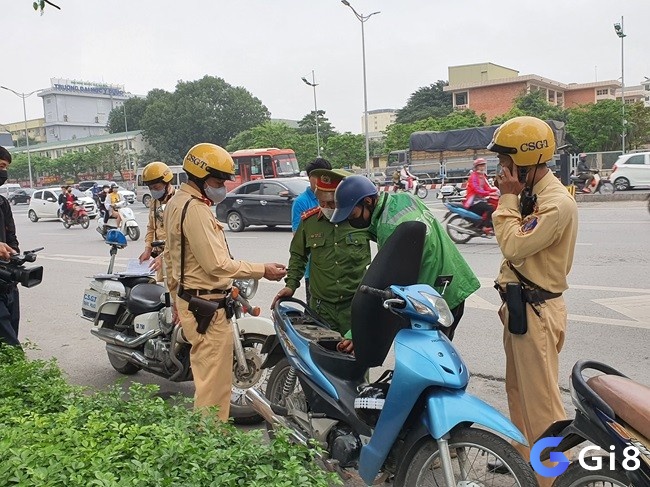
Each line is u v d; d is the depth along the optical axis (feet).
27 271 15.84
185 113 237.66
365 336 10.80
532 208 10.50
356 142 164.55
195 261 13.10
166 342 17.17
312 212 13.94
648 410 7.82
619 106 149.59
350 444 10.87
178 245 13.16
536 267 10.42
